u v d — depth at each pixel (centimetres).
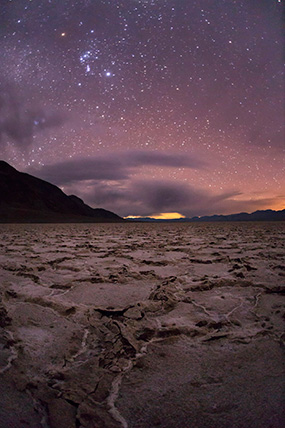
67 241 834
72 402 123
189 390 130
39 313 229
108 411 117
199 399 123
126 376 142
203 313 226
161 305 242
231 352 164
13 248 648
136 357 160
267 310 231
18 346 173
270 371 144
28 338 184
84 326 205
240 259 462
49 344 176
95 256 518
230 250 587
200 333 188
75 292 285
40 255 532
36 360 157
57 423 112
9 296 272
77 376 142
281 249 596
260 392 127
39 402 124
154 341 179
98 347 174
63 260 474
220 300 257
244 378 138
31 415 117
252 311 229
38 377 141
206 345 173
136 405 121
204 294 276
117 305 244
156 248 638
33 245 716
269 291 283
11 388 133
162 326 200
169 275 353
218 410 116
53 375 142
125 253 555
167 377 140
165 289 280
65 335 190
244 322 207
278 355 159
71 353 165
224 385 133
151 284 313
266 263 426
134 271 371
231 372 143
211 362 153
